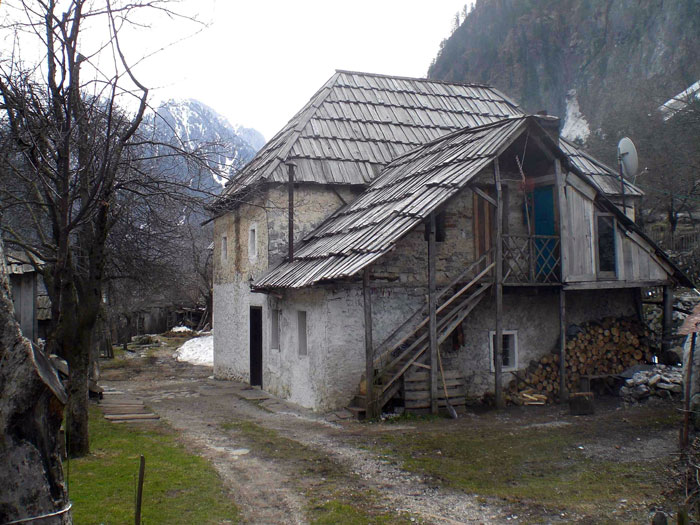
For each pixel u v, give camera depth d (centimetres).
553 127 1340
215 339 1997
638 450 910
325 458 884
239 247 1794
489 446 944
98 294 885
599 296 1462
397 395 1205
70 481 753
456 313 1271
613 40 7319
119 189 938
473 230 1316
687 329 797
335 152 1633
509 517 651
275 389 1470
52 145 847
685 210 2878
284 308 1423
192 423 1158
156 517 644
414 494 728
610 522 630
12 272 1602
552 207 1318
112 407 1319
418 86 2017
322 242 1409
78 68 834
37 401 413
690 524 593
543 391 1338
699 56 4712
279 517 655
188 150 952
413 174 1385
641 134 3341
